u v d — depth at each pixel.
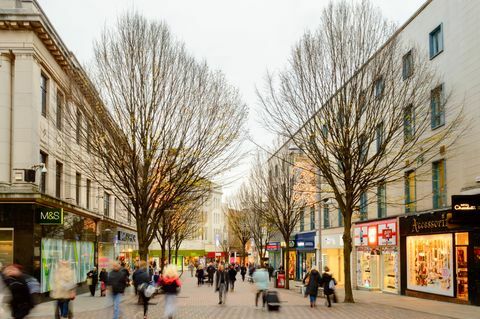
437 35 26.58
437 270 25.73
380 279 32.72
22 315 11.91
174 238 66.38
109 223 44.53
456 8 24.38
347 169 24.52
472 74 23.02
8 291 12.03
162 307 23.58
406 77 25.75
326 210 43.50
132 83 23.61
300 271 51.53
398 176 29.59
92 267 37.88
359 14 24.02
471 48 23.11
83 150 34.22
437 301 25.19
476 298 22.36
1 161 25.31
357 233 36.06
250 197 58.59
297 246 46.28
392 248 30.70
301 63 24.44
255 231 65.56
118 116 23.73
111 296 16.23
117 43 23.81
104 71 23.62
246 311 21.61
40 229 26.22
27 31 25.89
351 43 23.72
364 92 23.52
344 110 23.89
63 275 16.03
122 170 24.75
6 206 25.19
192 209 52.38
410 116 24.36
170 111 24.31
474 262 22.52
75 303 26.05
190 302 26.94
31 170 25.17
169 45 24.31
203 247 95.19
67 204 29.77
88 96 23.89
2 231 25.12
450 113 24.84
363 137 24.33
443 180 25.59
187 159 25.03
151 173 25.23
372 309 21.55
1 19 25.48
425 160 26.69
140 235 25.36
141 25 24.09
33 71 25.94
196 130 24.73
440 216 24.92
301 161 35.41
